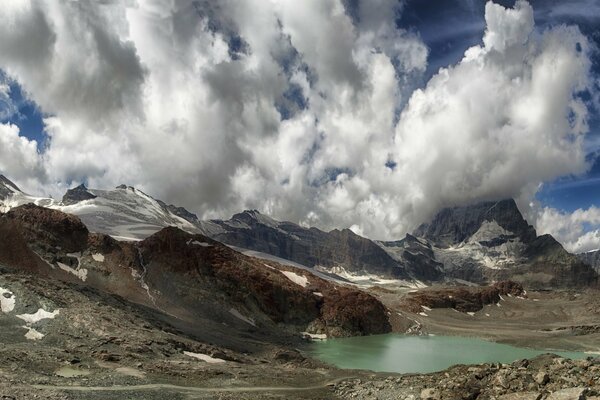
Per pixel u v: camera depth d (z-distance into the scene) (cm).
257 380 7069
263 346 11631
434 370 10719
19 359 6072
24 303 8394
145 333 8650
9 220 14775
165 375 6569
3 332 7356
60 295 9250
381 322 19075
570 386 4666
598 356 14050
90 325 8150
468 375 5669
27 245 14175
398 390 5919
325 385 7156
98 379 5766
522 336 18888
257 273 17325
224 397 5616
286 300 17212
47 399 4506
